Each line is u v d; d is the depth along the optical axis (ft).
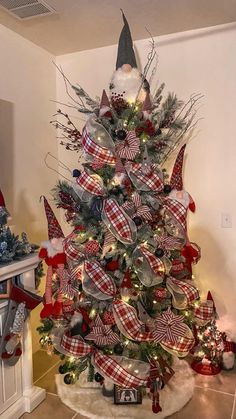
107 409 5.79
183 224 5.66
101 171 5.76
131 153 5.45
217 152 7.37
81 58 8.30
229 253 7.45
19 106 7.34
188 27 7.20
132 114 5.70
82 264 5.59
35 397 5.87
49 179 8.32
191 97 7.47
